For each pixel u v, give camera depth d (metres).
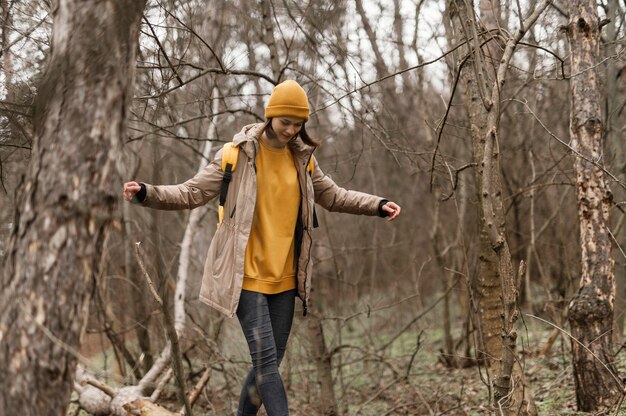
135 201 3.28
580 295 4.38
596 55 4.37
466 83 4.54
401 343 8.59
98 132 2.18
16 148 3.93
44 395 2.13
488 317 4.82
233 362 5.59
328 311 8.95
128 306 7.13
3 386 2.12
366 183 11.13
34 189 2.16
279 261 3.51
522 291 9.29
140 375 6.51
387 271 10.56
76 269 2.15
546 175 7.12
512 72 6.51
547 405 4.78
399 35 7.16
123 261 7.21
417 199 11.43
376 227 9.51
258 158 3.53
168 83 4.58
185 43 5.11
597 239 4.35
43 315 2.11
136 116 4.64
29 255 2.14
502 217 3.26
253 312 3.42
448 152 7.61
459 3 4.39
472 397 5.64
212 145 6.92
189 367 5.99
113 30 2.22
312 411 5.71
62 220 2.14
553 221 7.86
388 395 6.31
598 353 4.29
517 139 7.62
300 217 3.62
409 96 8.02
